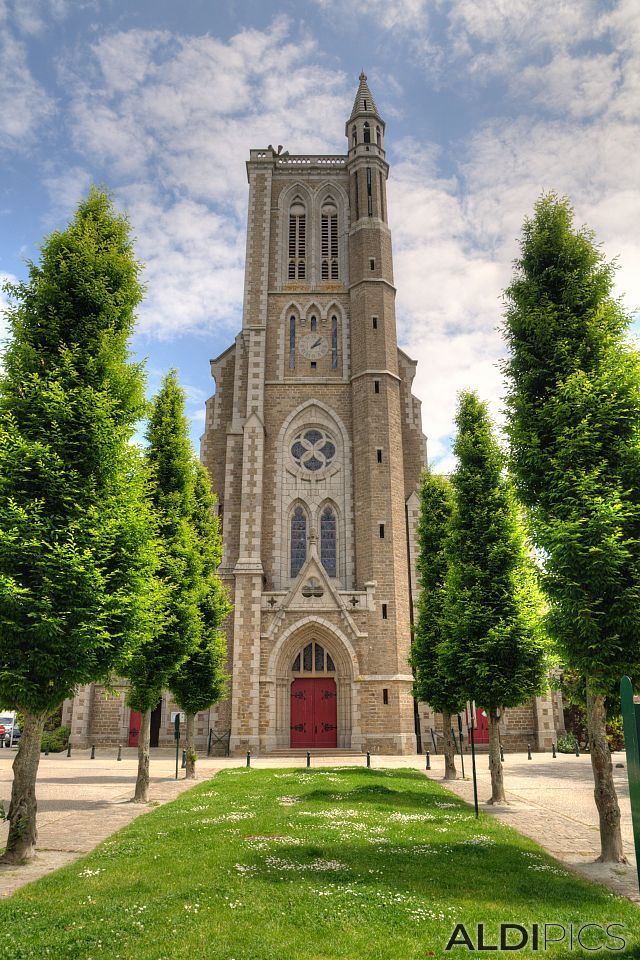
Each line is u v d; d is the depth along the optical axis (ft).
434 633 85.81
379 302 136.46
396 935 23.79
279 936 23.36
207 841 38.99
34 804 39.24
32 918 25.66
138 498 49.88
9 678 38.45
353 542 125.29
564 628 41.63
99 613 41.34
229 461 130.41
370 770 82.28
